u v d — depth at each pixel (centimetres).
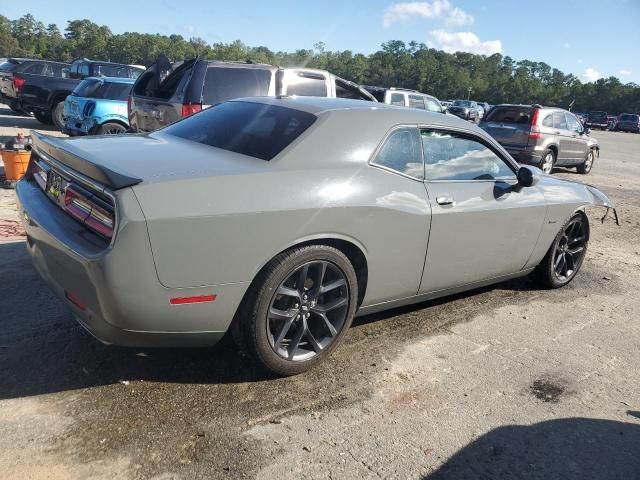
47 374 301
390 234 333
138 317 256
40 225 284
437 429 283
